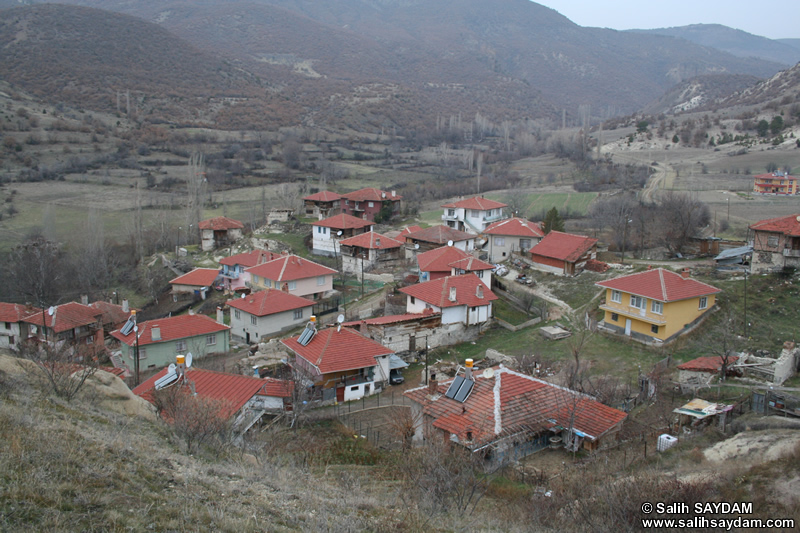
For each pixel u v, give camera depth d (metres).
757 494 17.61
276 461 20.89
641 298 43.00
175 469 15.98
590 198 102.94
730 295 45.81
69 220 93.12
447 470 18.80
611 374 36.59
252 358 42.19
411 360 44.59
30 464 13.40
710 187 101.06
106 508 12.46
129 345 45.47
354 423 32.22
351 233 77.50
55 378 21.05
